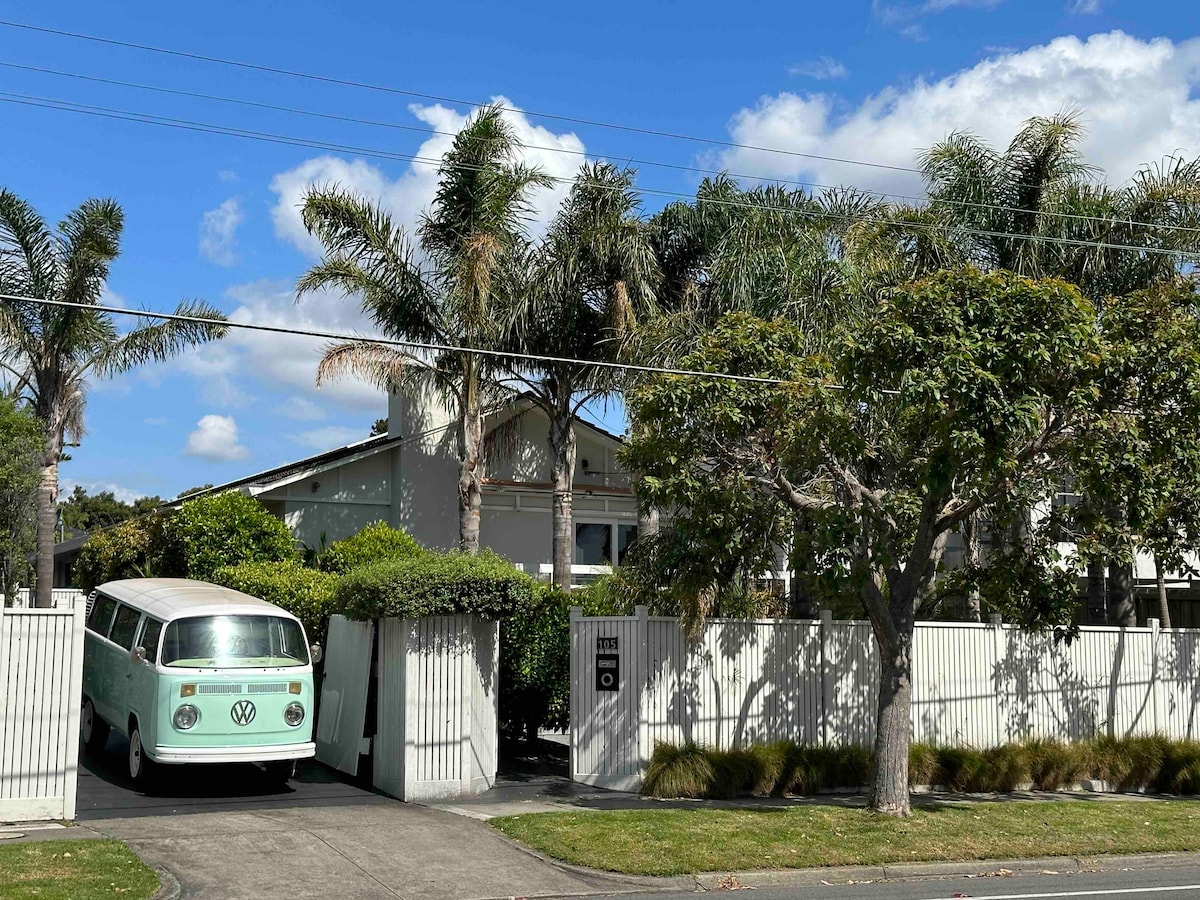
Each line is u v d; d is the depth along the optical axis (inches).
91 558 1167.6
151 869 418.6
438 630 599.5
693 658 653.9
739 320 610.9
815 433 565.0
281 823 506.3
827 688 689.0
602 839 491.8
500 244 885.8
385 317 918.4
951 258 823.1
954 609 891.4
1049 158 890.1
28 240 1098.1
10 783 497.0
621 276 909.2
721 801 610.5
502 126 922.7
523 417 1160.2
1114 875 491.8
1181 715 805.9
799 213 870.4
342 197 908.6
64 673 511.2
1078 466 574.2
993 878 481.4
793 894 436.1
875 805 574.9
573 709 637.3
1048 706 754.2
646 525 889.5
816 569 591.2
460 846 482.6
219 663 588.1
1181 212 867.4
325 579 780.0
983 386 509.4
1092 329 533.0
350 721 650.8
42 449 1099.9
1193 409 543.8
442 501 1122.7
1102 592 991.0
